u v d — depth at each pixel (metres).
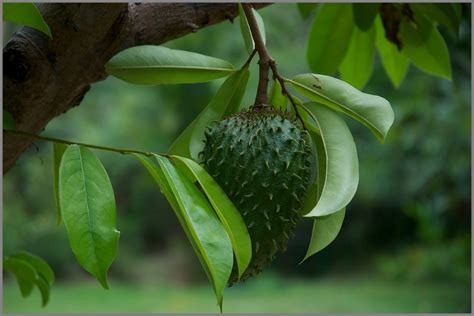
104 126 7.54
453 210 4.75
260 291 7.34
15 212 6.58
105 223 1.17
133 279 8.09
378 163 5.71
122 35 1.36
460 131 4.32
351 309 5.98
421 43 1.72
